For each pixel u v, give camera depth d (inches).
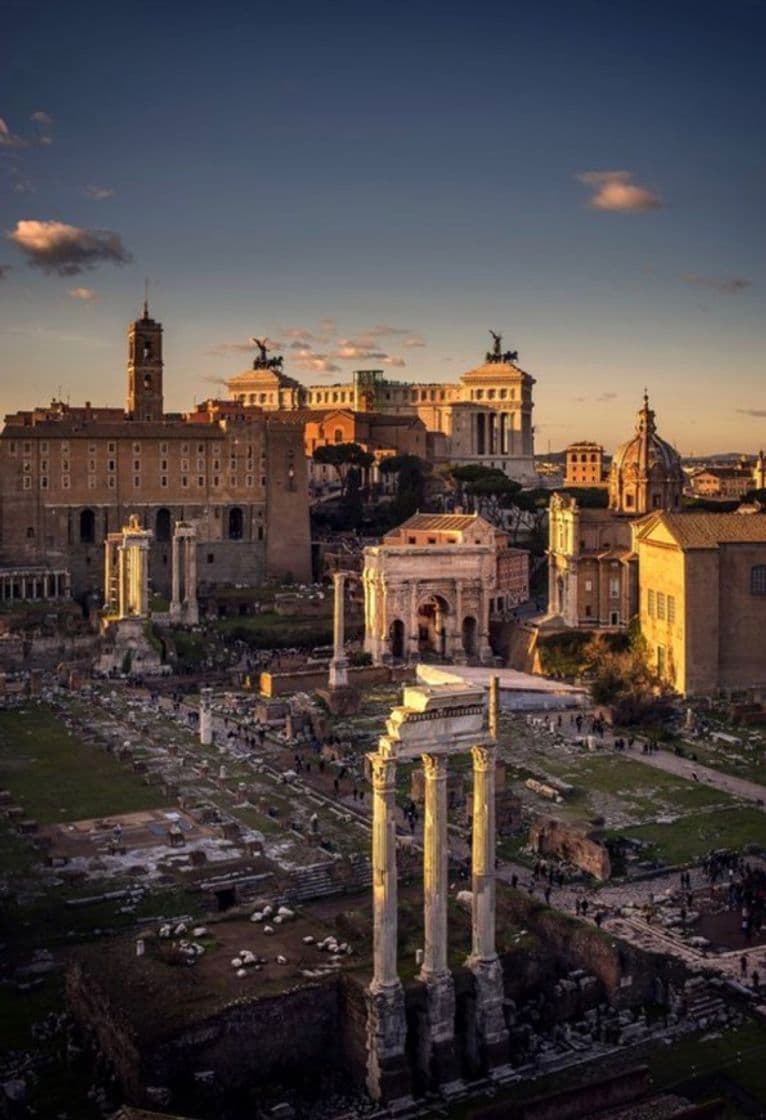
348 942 2938.0
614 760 5280.5
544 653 7337.6
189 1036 2492.6
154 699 6589.6
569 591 7618.1
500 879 3870.6
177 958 2805.1
